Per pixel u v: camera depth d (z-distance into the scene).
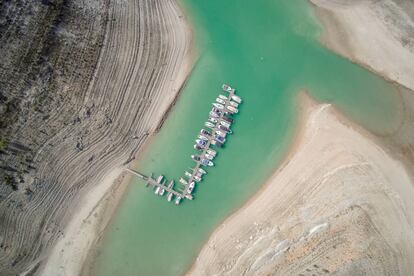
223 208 60.94
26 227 58.94
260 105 63.94
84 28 62.72
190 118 64.06
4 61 57.81
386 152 59.41
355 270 52.47
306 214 56.78
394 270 53.75
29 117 59.06
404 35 62.88
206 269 57.97
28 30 59.12
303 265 54.06
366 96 62.41
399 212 56.16
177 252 60.00
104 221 61.12
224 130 63.06
